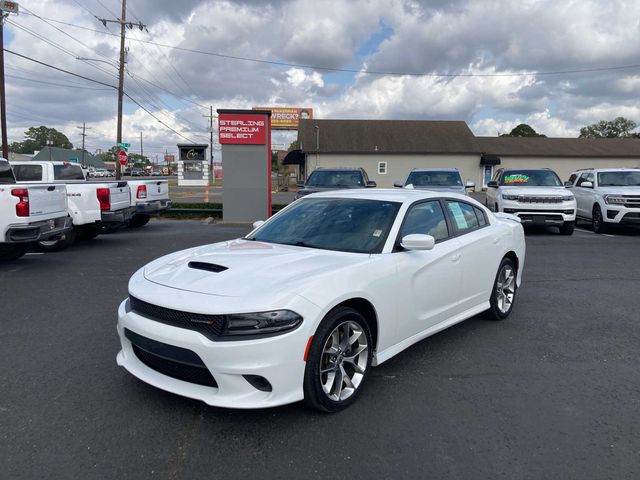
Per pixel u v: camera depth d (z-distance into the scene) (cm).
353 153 4512
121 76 2931
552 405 373
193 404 368
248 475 285
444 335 533
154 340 336
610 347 499
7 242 813
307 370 335
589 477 285
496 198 1415
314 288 340
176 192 3788
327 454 306
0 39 2170
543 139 5231
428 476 285
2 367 436
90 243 1176
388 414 357
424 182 1373
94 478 280
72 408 361
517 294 715
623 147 5078
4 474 282
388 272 398
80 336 520
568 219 1322
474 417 354
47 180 1338
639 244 1211
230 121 1608
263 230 497
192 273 372
